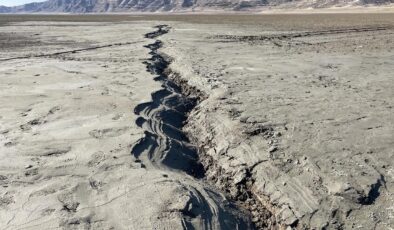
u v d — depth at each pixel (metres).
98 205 5.89
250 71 14.81
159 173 6.88
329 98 10.84
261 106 10.16
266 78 13.54
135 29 38.25
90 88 12.68
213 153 8.30
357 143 7.75
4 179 6.68
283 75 14.06
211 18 72.88
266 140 8.05
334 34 31.23
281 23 49.00
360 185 6.27
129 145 7.96
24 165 7.19
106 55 20.39
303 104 10.30
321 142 7.83
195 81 13.51
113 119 9.55
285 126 8.73
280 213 6.04
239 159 7.61
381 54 19.39
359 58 18.06
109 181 6.59
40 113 10.09
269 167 7.10
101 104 10.79
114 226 5.40
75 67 16.67
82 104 10.82
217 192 6.75
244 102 10.57
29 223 5.46
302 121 9.00
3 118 9.77
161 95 11.91
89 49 23.27
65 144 8.09
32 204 5.91
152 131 8.97
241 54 19.47
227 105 10.34
